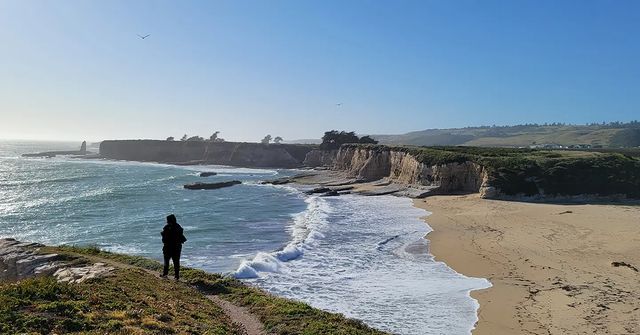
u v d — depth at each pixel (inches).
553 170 2218.3
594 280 842.2
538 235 1280.8
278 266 972.6
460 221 1579.7
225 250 1178.0
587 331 601.3
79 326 355.3
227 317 512.4
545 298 745.6
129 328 366.6
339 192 2684.5
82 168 4950.8
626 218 1537.9
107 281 519.5
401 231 1407.5
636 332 594.6
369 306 719.1
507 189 2140.7
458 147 3725.4
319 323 498.6
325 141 5733.3
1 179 3523.6
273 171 5093.5
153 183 3400.6
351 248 1165.7
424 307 713.0
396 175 3053.6
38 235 1466.5
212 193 2763.3
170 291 554.9
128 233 1487.5
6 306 365.1
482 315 673.0
